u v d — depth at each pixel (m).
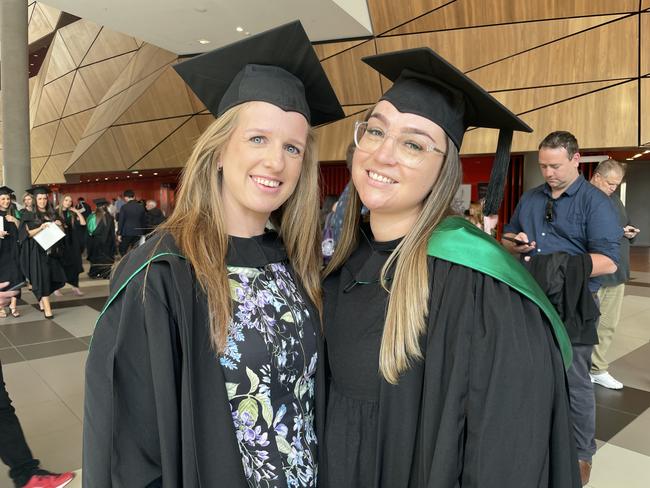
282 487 1.01
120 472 0.89
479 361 0.91
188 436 0.89
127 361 0.91
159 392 0.89
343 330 1.15
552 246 2.42
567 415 0.96
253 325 1.03
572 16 7.68
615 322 3.50
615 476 2.41
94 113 15.54
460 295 0.97
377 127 1.09
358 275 1.15
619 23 7.43
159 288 0.93
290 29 1.05
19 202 10.79
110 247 9.09
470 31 8.27
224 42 9.10
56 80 16.78
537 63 8.02
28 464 2.33
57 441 2.69
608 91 7.65
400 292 1.02
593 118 7.79
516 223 2.66
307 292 1.24
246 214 1.13
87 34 14.98
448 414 0.91
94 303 6.50
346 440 1.07
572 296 2.08
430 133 1.06
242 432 1.00
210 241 1.03
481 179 10.39
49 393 3.38
